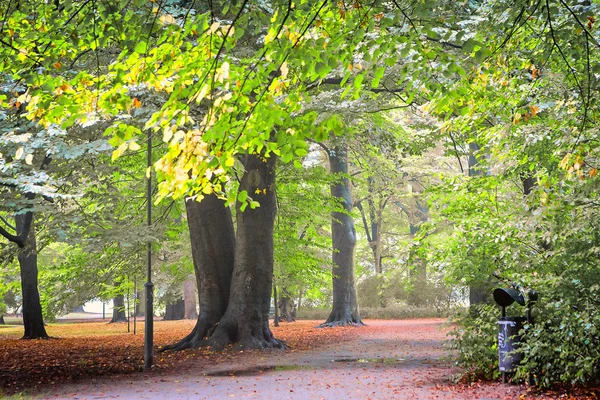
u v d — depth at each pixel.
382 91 19.58
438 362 16.50
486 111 11.53
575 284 10.69
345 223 38.22
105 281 26.98
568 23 9.81
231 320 21.67
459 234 13.34
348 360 17.64
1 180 14.45
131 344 25.22
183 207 28.59
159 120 6.04
